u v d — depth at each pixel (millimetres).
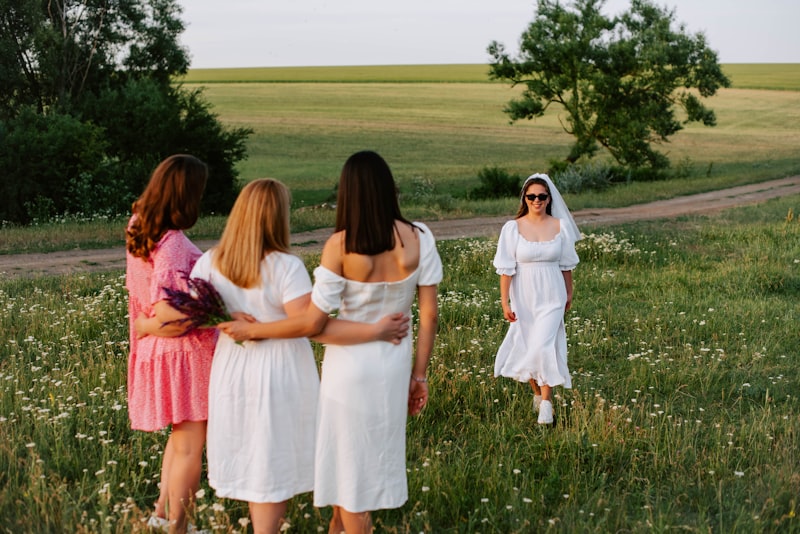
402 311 3807
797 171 41156
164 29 33625
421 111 80688
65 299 10484
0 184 23438
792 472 5059
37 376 6828
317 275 3697
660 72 39312
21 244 16719
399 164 51094
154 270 3941
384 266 3744
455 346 8188
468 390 6684
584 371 7746
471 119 76062
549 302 6281
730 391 6973
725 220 21000
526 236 6367
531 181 6406
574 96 40906
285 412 3768
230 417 3762
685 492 4844
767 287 11961
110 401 6016
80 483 4711
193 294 3865
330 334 3711
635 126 39000
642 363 7688
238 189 30281
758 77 112688
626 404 6699
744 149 57156
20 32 30297
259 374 3758
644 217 23172
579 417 5938
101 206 24406
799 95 89562
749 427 5922
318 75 127125
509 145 60844
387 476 3748
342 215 3703
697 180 37219
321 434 3748
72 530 4062
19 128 24203
